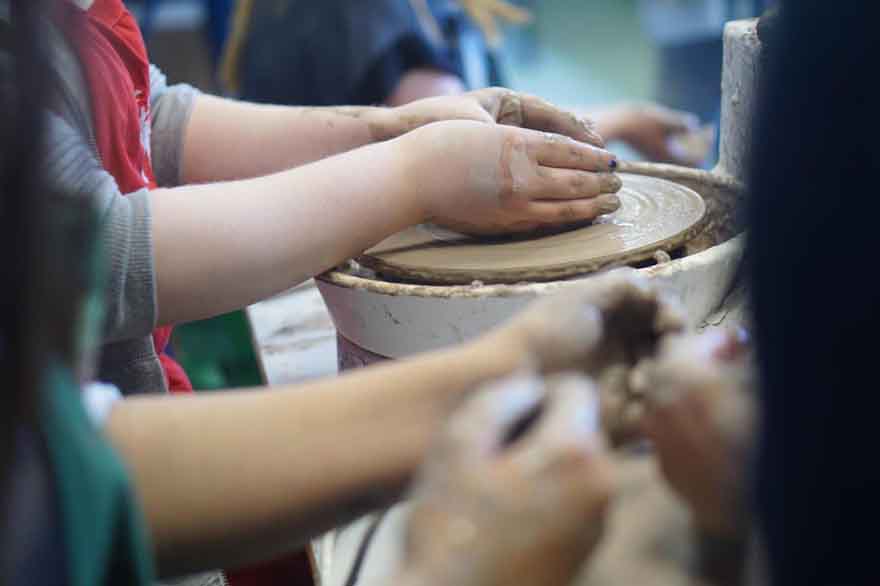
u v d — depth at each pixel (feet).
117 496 1.58
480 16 7.44
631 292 1.95
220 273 2.85
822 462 1.20
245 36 6.69
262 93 6.36
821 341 1.18
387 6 6.01
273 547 2.11
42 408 1.49
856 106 1.10
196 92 4.19
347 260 3.14
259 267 2.90
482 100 3.68
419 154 3.10
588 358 1.95
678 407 1.59
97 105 3.08
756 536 1.47
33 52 1.42
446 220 3.25
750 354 1.74
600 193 3.18
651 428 1.66
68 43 1.99
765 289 1.22
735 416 1.53
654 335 1.98
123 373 3.19
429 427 2.05
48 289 1.42
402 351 3.00
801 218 1.17
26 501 1.54
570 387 1.53
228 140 4.00
